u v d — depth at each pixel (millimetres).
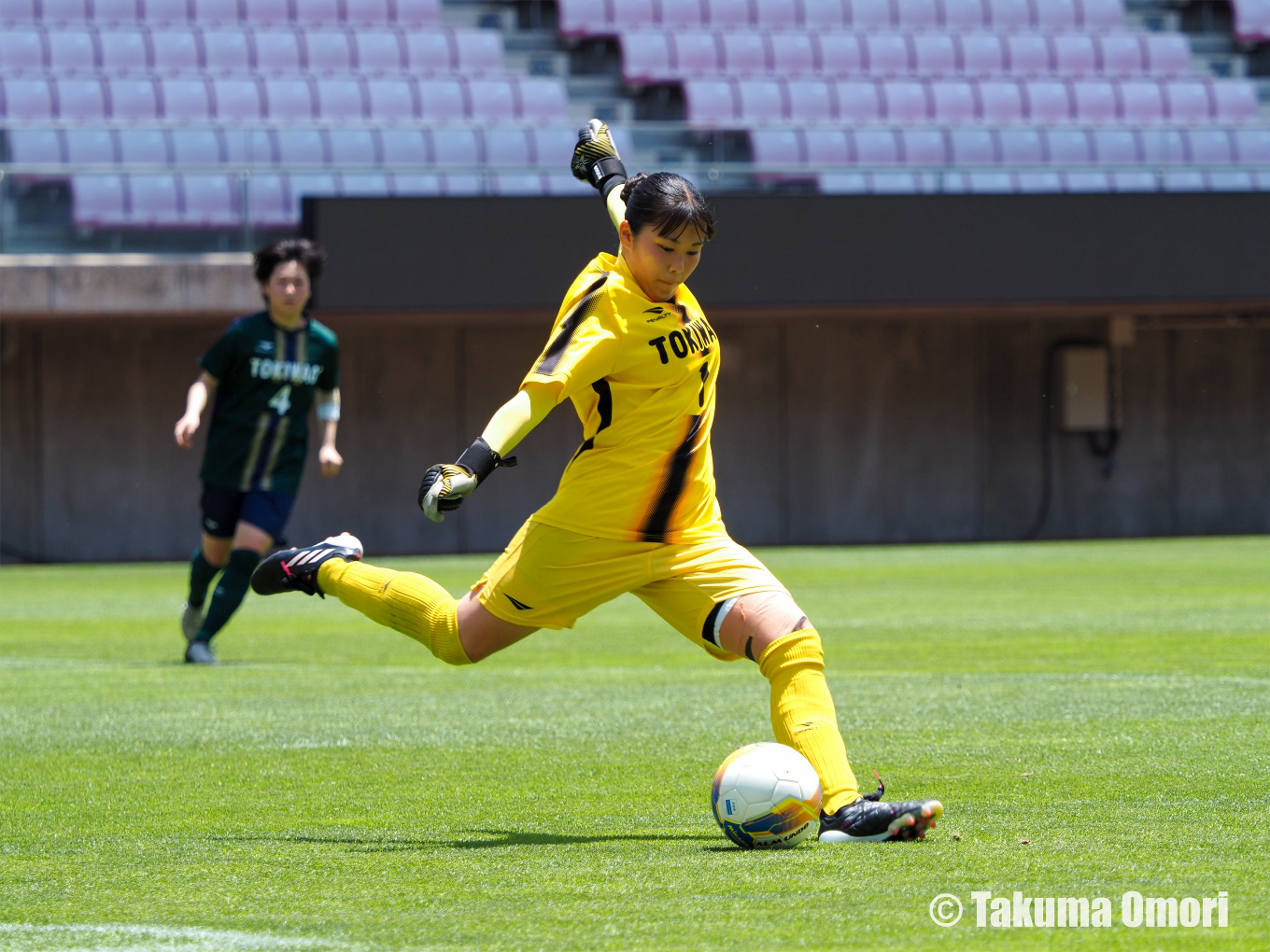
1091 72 98188
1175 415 84625
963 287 70938
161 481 77562
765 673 12625
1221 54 100000
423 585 13625
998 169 76375
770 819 11961
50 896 10773
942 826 12859
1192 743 17844
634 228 12523
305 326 28469
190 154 76188
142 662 30562
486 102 89250
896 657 29219
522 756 17750
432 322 77000
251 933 9586
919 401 83062
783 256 69938
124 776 16641
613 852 12102
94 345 76875
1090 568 57781
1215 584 48906
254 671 28500
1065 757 16891
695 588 12797
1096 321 83875
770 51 94875
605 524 12781
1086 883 10648
